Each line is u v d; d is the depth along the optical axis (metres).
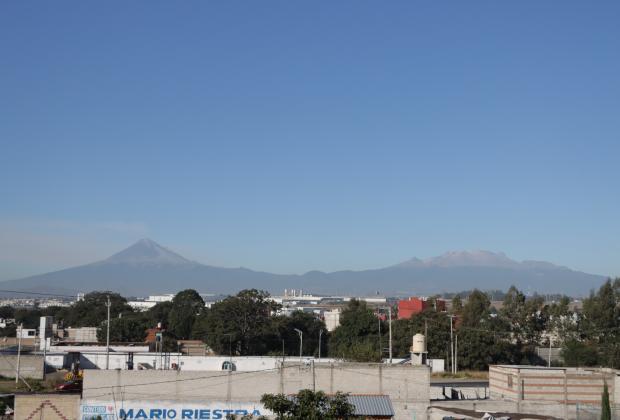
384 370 55.41
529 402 59.50
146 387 54.53
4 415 54.78
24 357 87.44
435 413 54.81
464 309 127.88
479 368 109.38
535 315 122.69
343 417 35.62
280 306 124.00
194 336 139.62
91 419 53.94
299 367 55.22
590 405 59.34
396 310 172.50
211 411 54.44
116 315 186.75
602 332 111.75
